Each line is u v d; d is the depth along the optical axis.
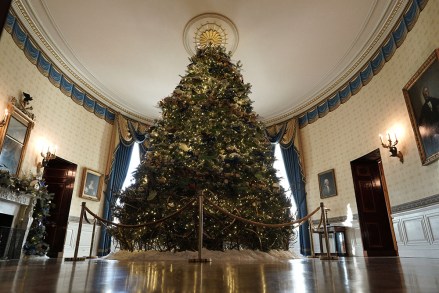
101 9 6.64
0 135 5.54
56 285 1.22
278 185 5.29
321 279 1.42
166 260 4.09
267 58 8.34
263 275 1.66
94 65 8.50
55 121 7.63
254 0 6.47
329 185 8.80
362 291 0.97
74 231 8.08
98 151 9.29
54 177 8.20
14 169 5.98
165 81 9.35
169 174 4.93
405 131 6.15
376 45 7.26
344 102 8.63
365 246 7.36
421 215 5.52
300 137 10.37
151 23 7.08
